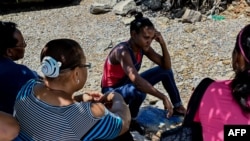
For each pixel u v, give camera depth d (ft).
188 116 6.03
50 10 26.86
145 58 19.36
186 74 17.95
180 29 22.53
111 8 25.54
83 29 23.73
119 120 6.72
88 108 6.38
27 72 8.80
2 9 27.40
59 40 6.54
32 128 6.33
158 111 13.64
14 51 9.18
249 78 5.59
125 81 12.12
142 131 12.49
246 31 5.73
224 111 5.70
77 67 6.41
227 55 19.44
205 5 24.20
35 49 21.85
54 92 6.37
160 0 24.40
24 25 24.93
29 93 6.50
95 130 6.40
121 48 11.61
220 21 23.24
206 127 5.82
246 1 24.16
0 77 8.52
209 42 20.86
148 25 11.22
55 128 6.22
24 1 27.20
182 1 24.20
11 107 8.60
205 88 5.98
